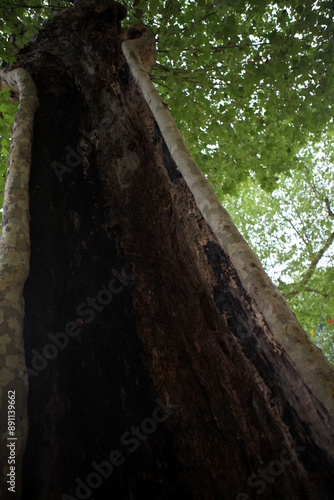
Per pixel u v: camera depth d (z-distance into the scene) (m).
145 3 4.08
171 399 1.47
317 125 4.77
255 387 1.35
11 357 1.14
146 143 2.39
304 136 5.09
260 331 1.34
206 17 3.85
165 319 1.72
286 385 1.21
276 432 1.22
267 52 3.99
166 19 4.02
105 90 2.80
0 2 3.05
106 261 1.93
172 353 1.60
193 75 4.78
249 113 4.96
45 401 1.28
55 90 2.75
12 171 1.87
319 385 1.00
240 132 5.08
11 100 3.66
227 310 1.51
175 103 4.75
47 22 3.46
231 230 1.46
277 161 5.39
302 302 10.31
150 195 2.19
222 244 1.46
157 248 1.98
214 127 5.00
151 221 2.10
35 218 1.85
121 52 3.05
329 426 1.01
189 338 1.63
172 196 2.03
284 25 3.92
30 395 1.26
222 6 3.58
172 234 1.96
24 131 2.14
